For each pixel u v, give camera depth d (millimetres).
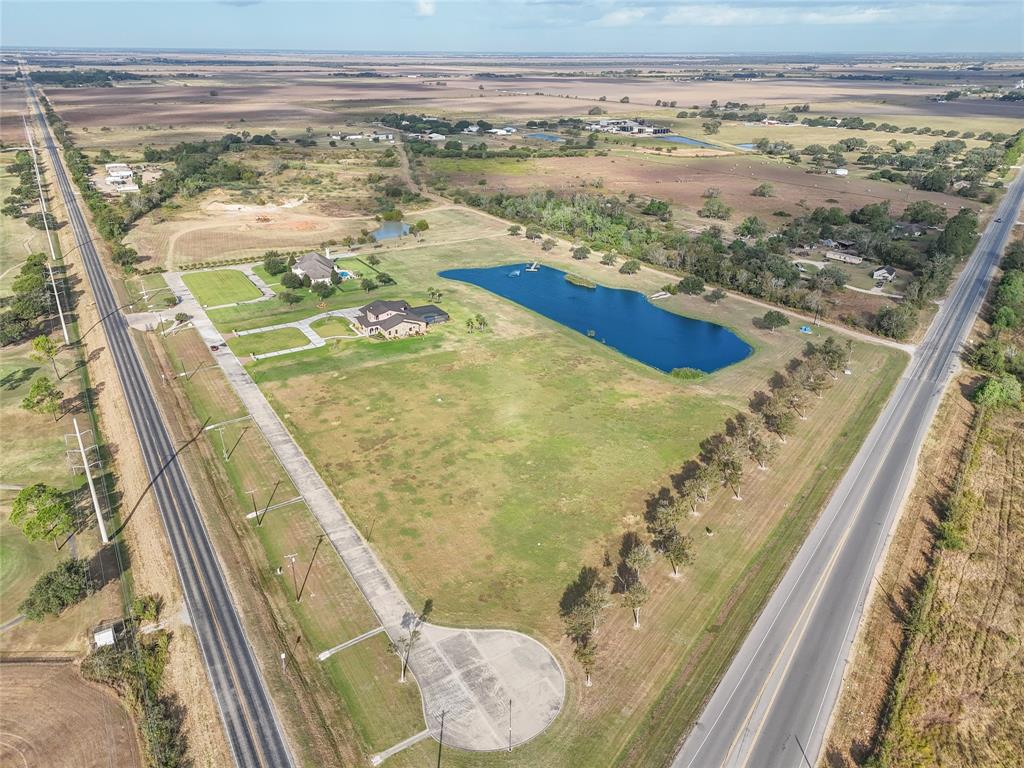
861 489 95812
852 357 136500
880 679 67000
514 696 64938
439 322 149500
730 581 79312
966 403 119625
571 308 163750
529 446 104250
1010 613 74625
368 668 67625
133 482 94562
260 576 78875
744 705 64250
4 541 82375
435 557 81875
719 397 120562
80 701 63812
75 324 144625
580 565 81250
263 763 58562
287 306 156000
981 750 59844
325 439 104688
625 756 59656
